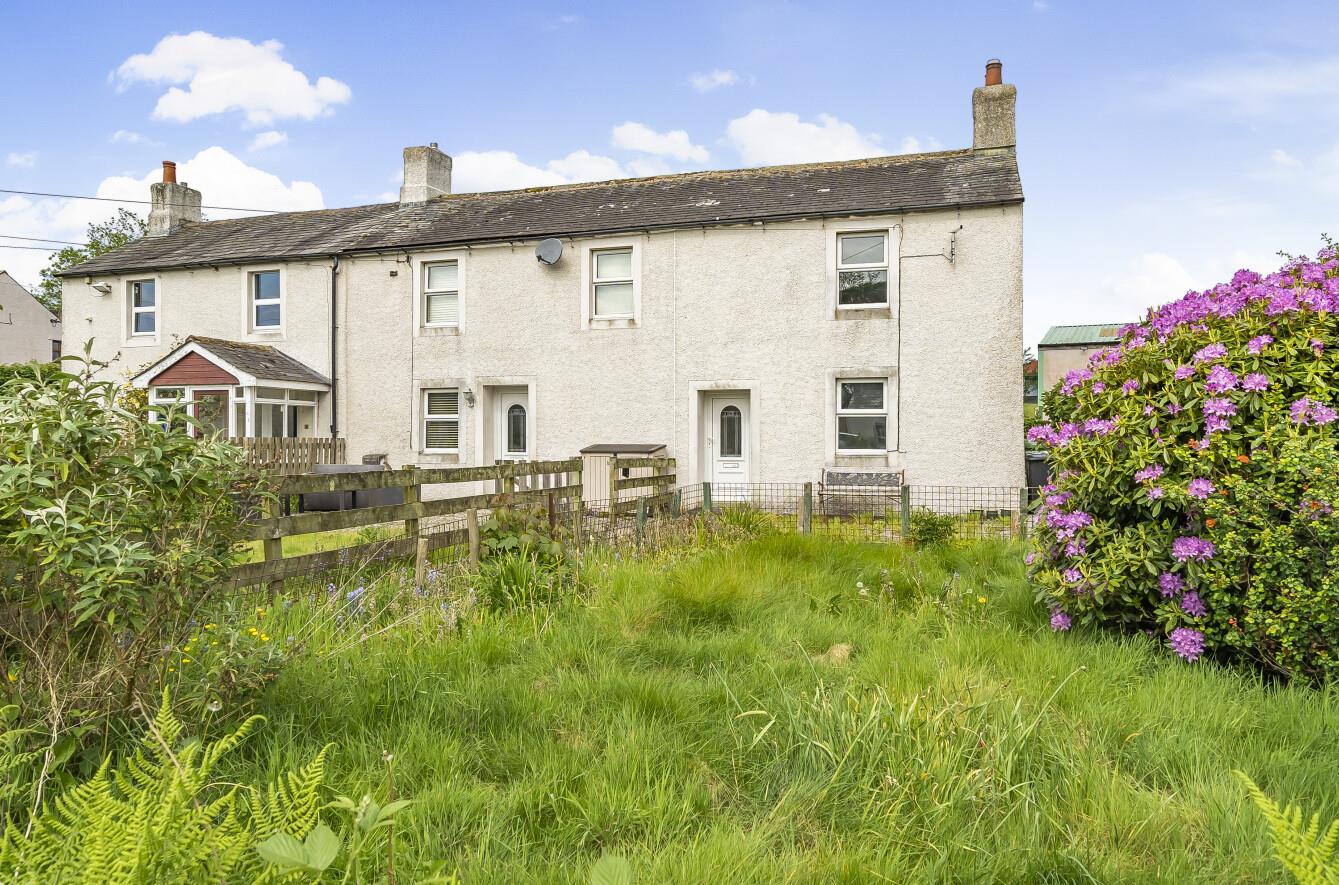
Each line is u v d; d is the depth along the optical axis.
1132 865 2.16
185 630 2.85
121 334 16.39
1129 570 3.93
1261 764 2.68
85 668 2.52
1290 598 3.38
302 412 15.20
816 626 4.45
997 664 3.69
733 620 4.64
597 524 7.87
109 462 2.51
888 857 2.16
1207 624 3.72
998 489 12.00
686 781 2.62
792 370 12.95
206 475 2.71
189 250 16.69
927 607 4.75
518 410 14.66
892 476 12.36
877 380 12.72
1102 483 4.07
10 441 2.35
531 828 2.34
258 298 15.82
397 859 2.04
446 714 3.07
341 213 17.42
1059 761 2.65
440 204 16.61
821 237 12.84
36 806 2.06
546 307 14.12
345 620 4.38
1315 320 3.90
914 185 12.97
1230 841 2.22
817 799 2.47
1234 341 4.04
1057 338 29.11
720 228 13.27
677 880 2.01
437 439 14.80
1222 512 3.58
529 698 3.25
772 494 12.98
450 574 5.51
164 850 1.37
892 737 2.68
